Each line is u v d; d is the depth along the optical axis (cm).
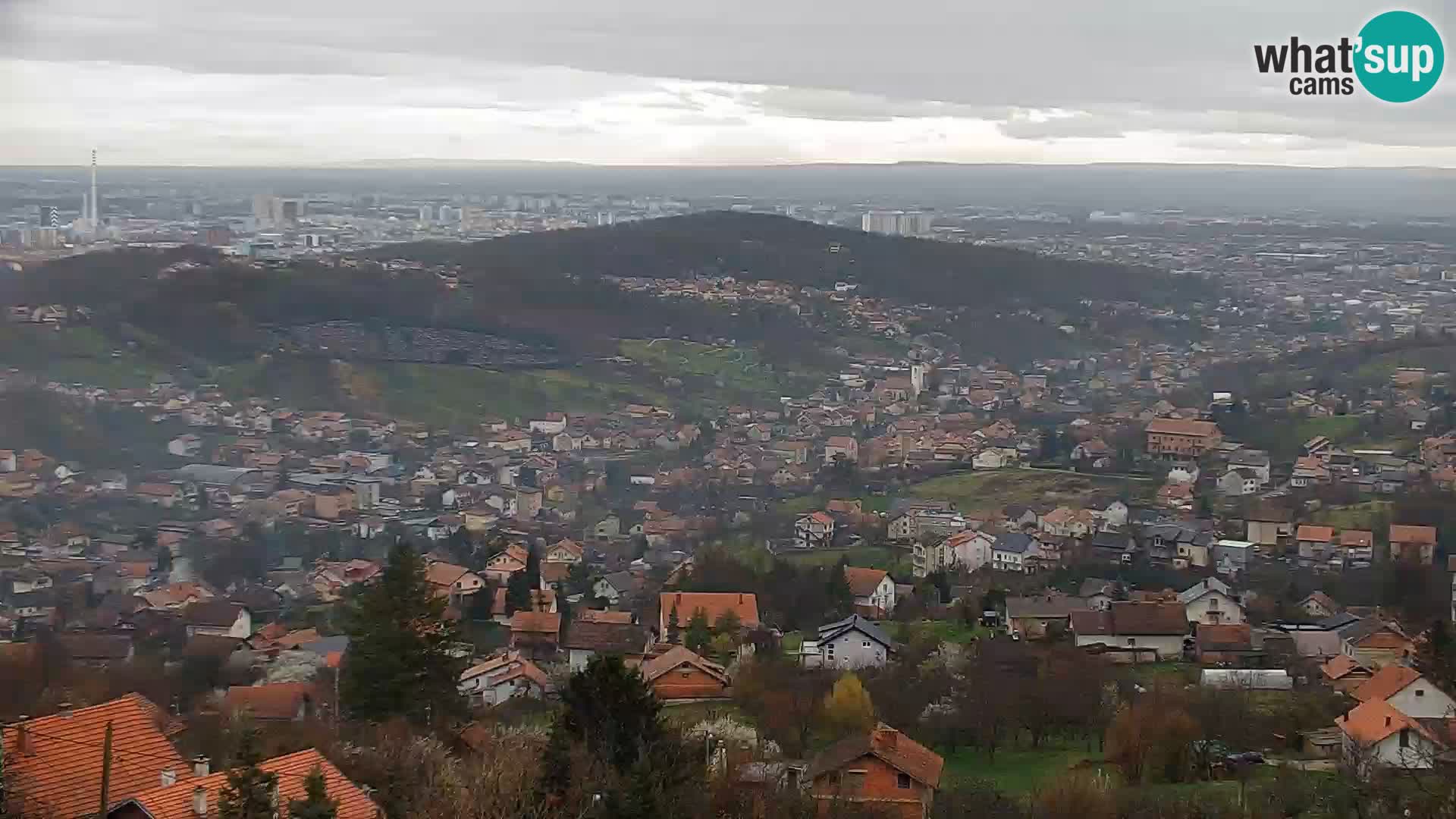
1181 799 5662
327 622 11950
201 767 3988
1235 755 6381
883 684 7638
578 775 4394
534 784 4438
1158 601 10150
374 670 6506
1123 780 6116
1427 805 5156
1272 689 8138
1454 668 7744
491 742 5419
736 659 8888
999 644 8656
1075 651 8500
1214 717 6825
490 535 16388
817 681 7650
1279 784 5759
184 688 8312
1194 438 19812
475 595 11862
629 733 4791
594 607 12169
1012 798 5706
